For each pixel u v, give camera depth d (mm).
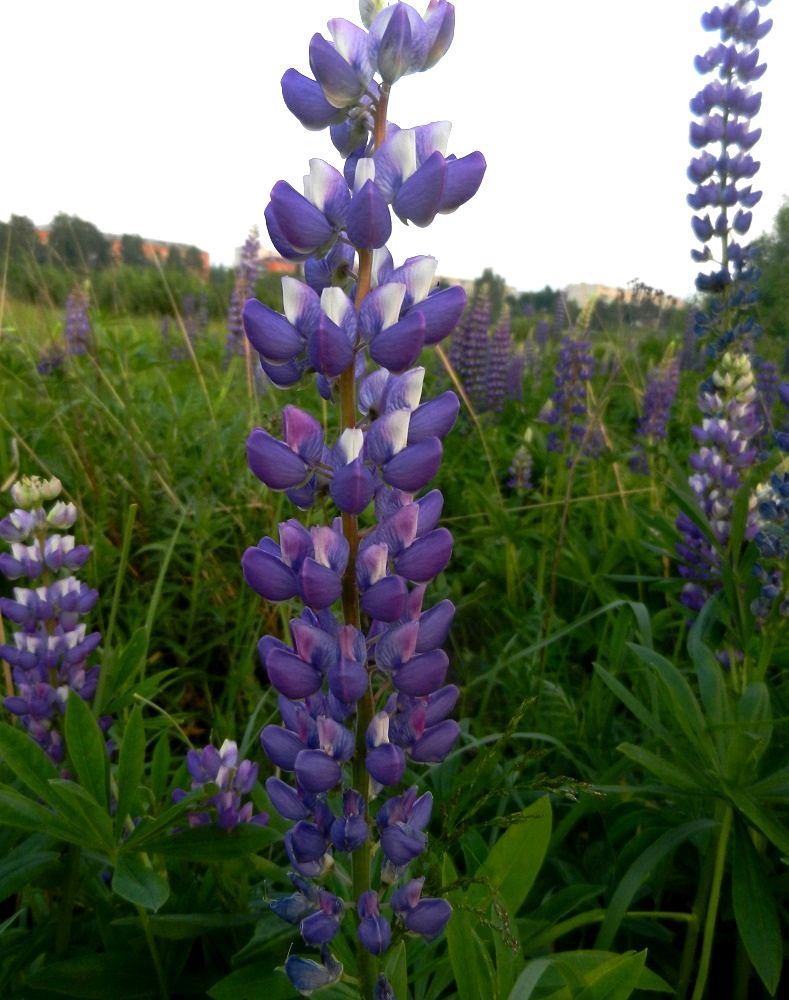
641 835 343
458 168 214
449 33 213
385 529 215
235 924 277
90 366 910
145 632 361
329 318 207
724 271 687
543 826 267
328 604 210
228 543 661
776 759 350
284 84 216
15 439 562
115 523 632
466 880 229
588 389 901
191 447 798
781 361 1039
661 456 879
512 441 1147
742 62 683
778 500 396
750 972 341
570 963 269
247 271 1312
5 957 289
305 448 214
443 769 379
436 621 222
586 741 435
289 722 226
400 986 244
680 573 543
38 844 281
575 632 561
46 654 367
